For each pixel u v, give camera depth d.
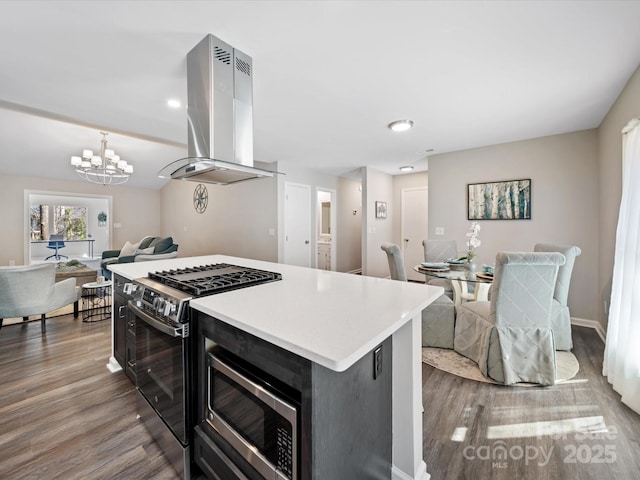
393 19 1.52
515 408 1.86
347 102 2.52
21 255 6.15
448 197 4.23
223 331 1.19
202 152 1.75
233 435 1.16
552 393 2.02
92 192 7.07
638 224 1.82
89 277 4.70
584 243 3.30
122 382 2.19
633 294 1.82
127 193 7.62
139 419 1.78
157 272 2.01
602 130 2.98
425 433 1.65
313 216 5.66
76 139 4.93
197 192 6.71
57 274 4.47
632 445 1.53
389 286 1.64
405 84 2.21
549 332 2.13
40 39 1.65
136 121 2.96
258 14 1.47
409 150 4.12
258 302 1.30
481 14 1.49
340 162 4.95
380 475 1.24
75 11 1.43
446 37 1.67
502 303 2.15
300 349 0.85
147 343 1.66
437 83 2.20
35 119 4.18
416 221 6.05
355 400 1.05
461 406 1.89
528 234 3.65
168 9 1.43
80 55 1.82
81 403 1.93
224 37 1.65
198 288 1.46
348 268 6.62
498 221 3.87
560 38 1.68
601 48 1.78
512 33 1.63
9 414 1.82
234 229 5.75
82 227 8.41
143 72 2.02
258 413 1.06
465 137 3.54
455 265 3.09
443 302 2.80
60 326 3.32
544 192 3.53
